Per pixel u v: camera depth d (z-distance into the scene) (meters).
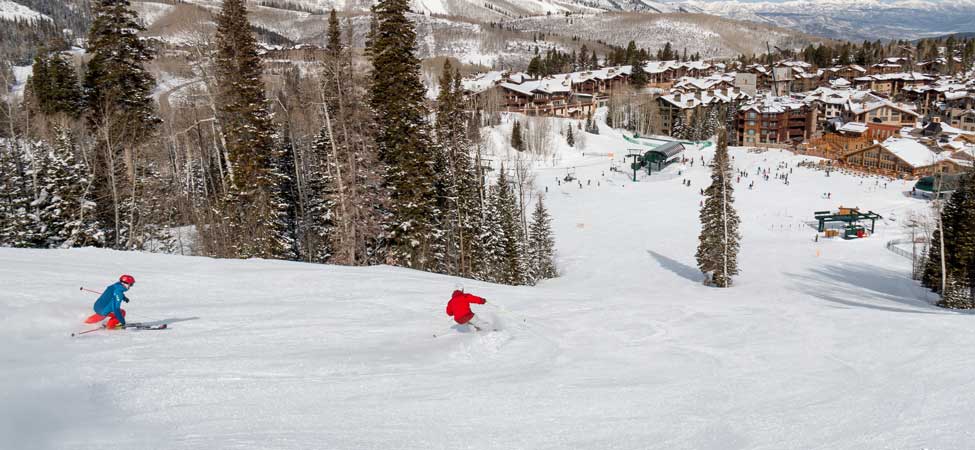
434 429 7.09
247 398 7.81
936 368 9.65
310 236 49.44
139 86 44.38
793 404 8.27
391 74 39.41
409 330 12.27
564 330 13.45
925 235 63.47
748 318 14.91
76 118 50.34
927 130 130.25
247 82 40.22
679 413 7.90
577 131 152.00
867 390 8.79
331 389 8.40
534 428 7.25
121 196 44.47
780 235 74.62
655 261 63.31
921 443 6.55
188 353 9.69
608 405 8.20
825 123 152.62
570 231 78.44
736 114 155.50
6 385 7.10
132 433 6.35
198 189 60.44
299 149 58.34
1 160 40.91
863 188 99.56
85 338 10.09
